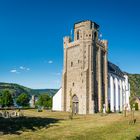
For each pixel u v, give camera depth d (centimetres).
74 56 9106
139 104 10988
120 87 11431
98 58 9200
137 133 3500
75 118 5662
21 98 15025
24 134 3297
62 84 9244
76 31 9306
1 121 4434
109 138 3186
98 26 9500
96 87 8875
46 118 5503
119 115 6069
